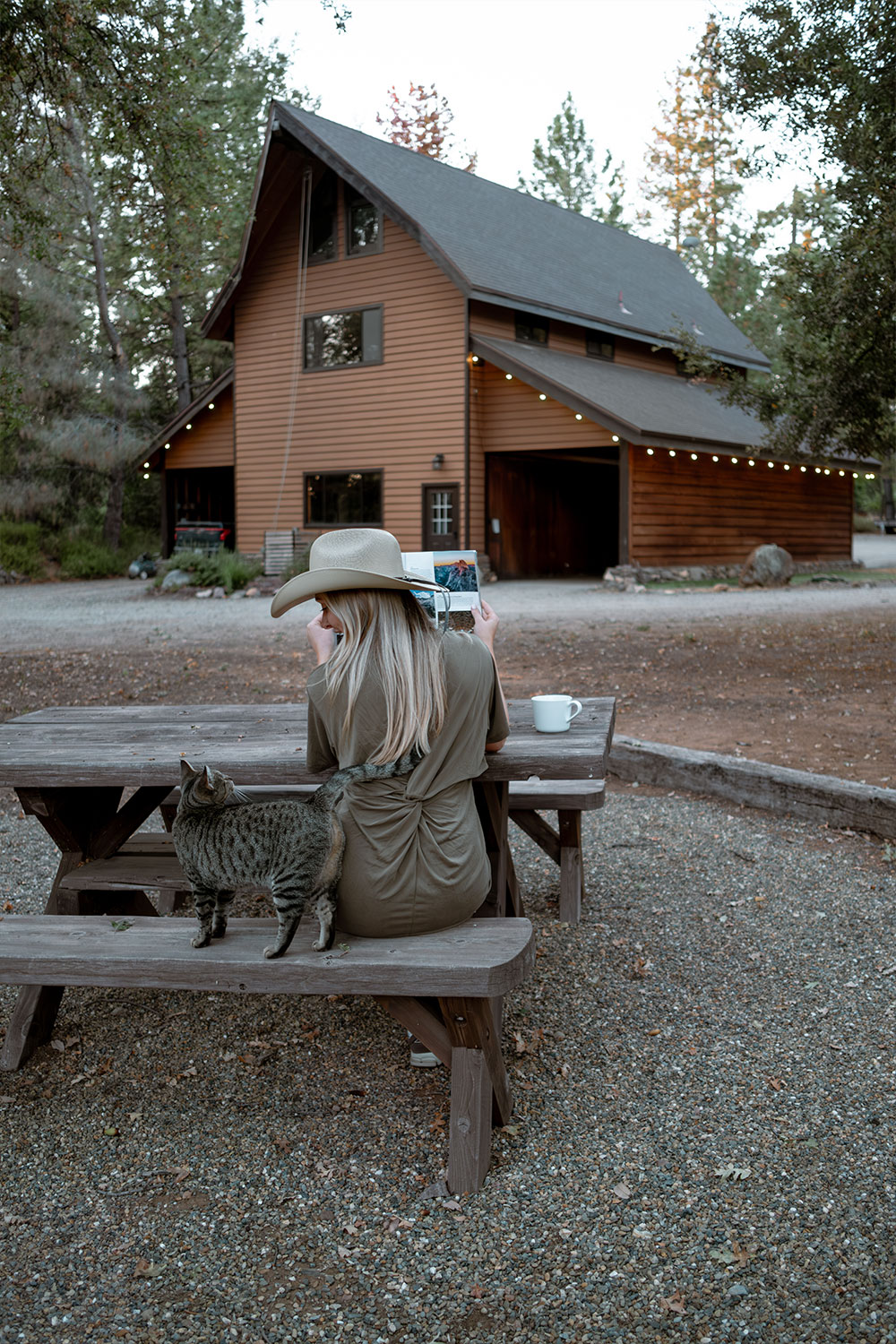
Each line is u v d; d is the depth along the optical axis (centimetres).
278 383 2406
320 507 2375
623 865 526
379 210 2212
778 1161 283
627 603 1741
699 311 2895
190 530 2591
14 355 2600
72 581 2736
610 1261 248
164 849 425
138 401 2875
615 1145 294
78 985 290
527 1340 225
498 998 321
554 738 364
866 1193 269
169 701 930
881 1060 334
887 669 1031
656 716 831
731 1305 233
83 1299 241
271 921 322
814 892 479
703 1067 334
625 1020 366
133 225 2361
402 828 279
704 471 2289
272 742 379
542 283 2288
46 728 416
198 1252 256
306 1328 231
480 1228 261
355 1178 284
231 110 2819
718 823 582
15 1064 346
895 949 415
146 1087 334
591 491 2781
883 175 1145
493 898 363
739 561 2422
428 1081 333
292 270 2355
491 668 295
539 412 2123
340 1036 364
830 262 1216
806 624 1403
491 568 2264
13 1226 268
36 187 1948
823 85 1143
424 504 2206
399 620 277
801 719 807
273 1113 317
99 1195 280
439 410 2167
